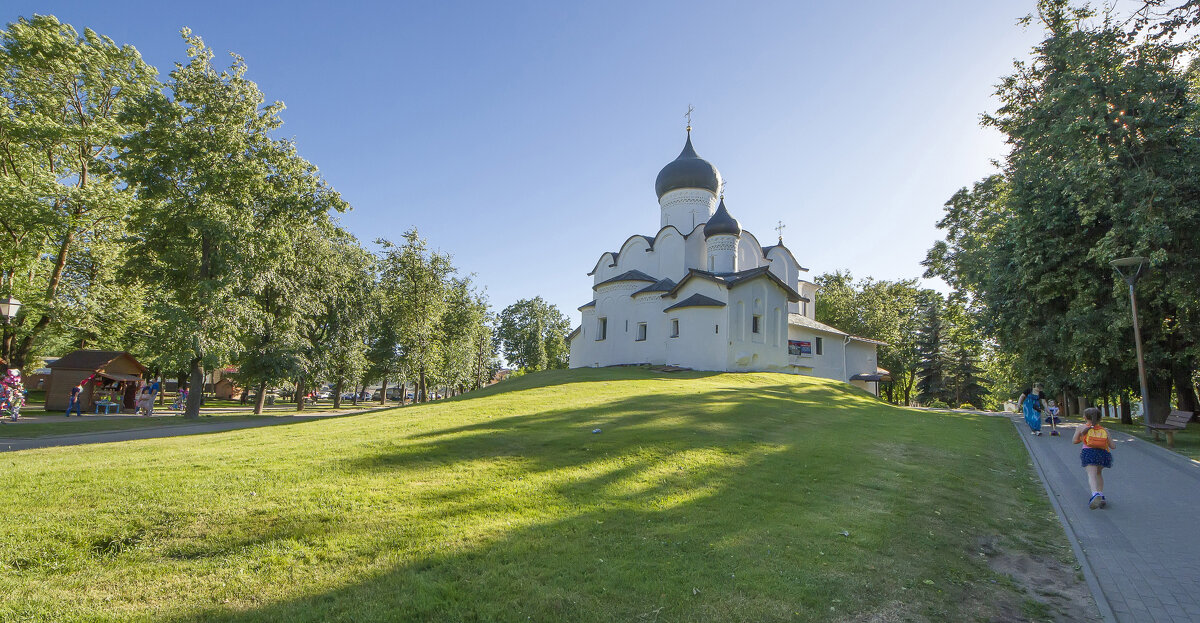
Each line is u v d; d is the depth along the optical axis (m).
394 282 49.31
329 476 9.16
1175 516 9.53
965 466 13.51
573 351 51.94
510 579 5.76
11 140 27.66
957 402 56.66
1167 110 19.20
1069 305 22.41
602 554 6.53
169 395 62.50
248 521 7.11
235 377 38.41
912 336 60.91
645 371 36.47
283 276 35.41
